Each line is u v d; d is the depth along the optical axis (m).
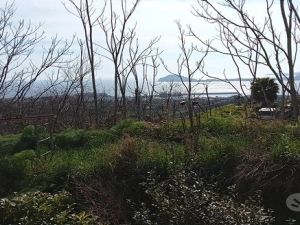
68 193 5.95
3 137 8.65
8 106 11.81
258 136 6.99
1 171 6.75
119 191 6.33
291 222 5.46
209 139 7.16
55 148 8.06
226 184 6.18
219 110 12.05
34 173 6.69
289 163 6.11
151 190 5.07
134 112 11.88
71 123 11.27
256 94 13.28
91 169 6.64
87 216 5.07
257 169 6.08
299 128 7.19
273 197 6.05
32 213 4.71
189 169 6.27
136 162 6.53
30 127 8.49
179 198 4.71
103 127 9.95
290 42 9.49
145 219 4.68
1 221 4.71
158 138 8.00
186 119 9.21
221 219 4.39
